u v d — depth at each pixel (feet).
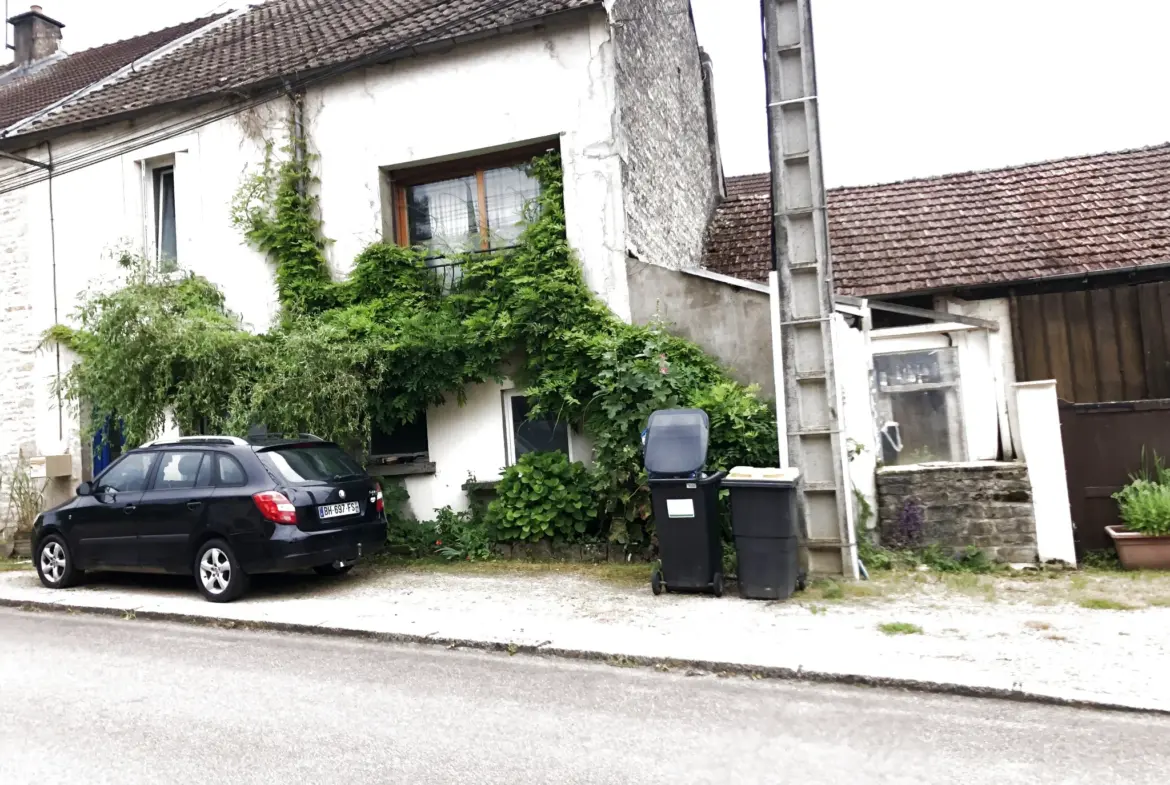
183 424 32.63
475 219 36.01
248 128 38.04
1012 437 31.96
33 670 19.84
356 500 27.68
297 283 36.19
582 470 31.45
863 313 29.78
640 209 35.09
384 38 37.65
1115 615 21.35
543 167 33.71
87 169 41.86
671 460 24.57
